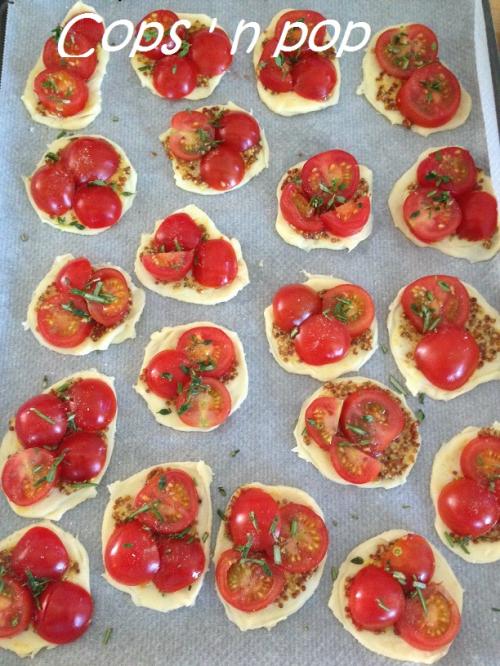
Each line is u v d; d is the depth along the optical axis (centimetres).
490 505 29
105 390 31
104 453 31
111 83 36
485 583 29
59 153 35
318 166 34
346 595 29
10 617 28
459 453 31
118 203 34
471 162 34
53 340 32
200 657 28
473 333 32
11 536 29
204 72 36
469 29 37
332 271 33
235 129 34
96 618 29
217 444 31
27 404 30
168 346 32
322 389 32
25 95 36
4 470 30
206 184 35
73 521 30
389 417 30
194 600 29
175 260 33
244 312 33
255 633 28
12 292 33
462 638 28
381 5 37
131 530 29
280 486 30
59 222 34
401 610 28
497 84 34
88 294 31
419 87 35
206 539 29
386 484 30
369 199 34
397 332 32
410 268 33
